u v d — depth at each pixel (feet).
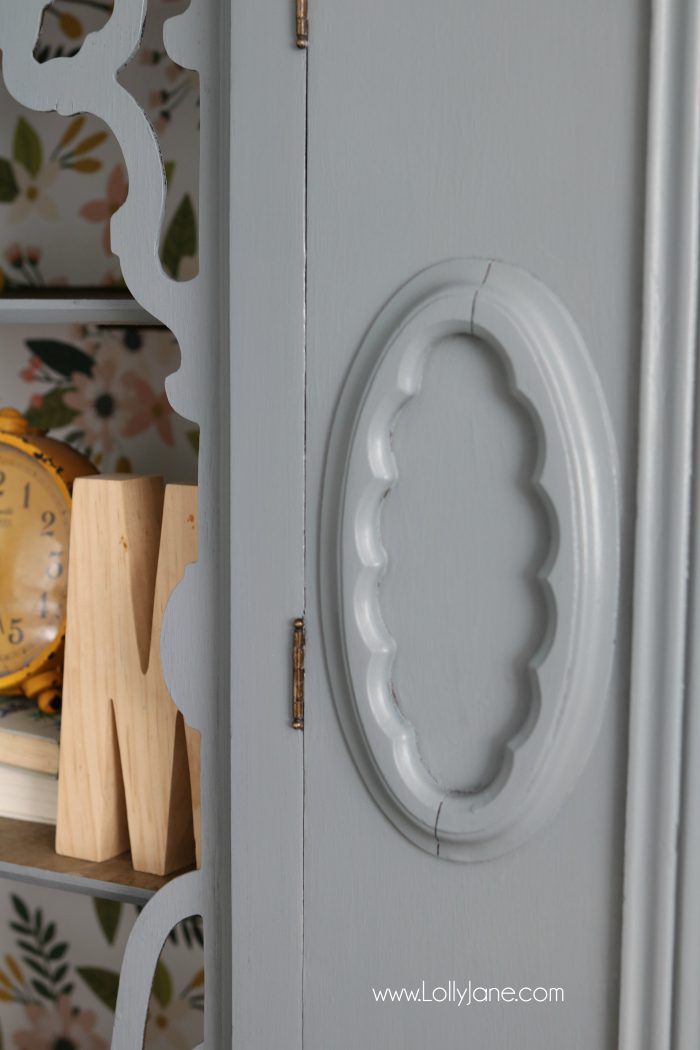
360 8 2.18
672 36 1.92
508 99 2.08
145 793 2.85
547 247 2.07
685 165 1.93
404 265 2.19
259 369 2.34
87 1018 4.30
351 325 2.25
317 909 2.39
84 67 2.50
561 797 2.13
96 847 2.92
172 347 3.92
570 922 2.15
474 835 2.17
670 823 2.02
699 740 1.99
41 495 3.34
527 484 2.12
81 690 2.91
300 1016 2.42
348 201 2.23
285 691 2.38
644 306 1.98
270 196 2.29
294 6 2.23
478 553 2.17
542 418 2.04
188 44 2.42
